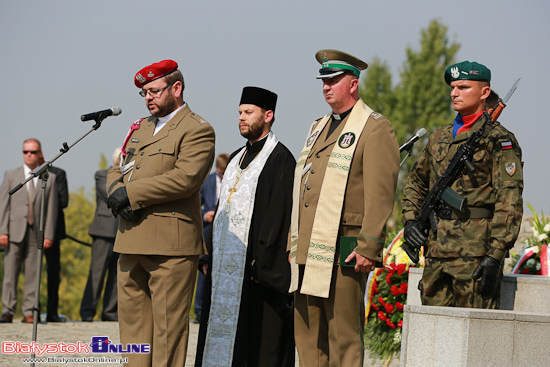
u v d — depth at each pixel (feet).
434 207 26.35
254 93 31.09
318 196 26.27
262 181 30.48
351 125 26.43
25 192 53.52
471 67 26.40
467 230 25.43
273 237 29.30
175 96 29.22
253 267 29.50
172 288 27.89
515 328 22.24
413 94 175.42
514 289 28.78
